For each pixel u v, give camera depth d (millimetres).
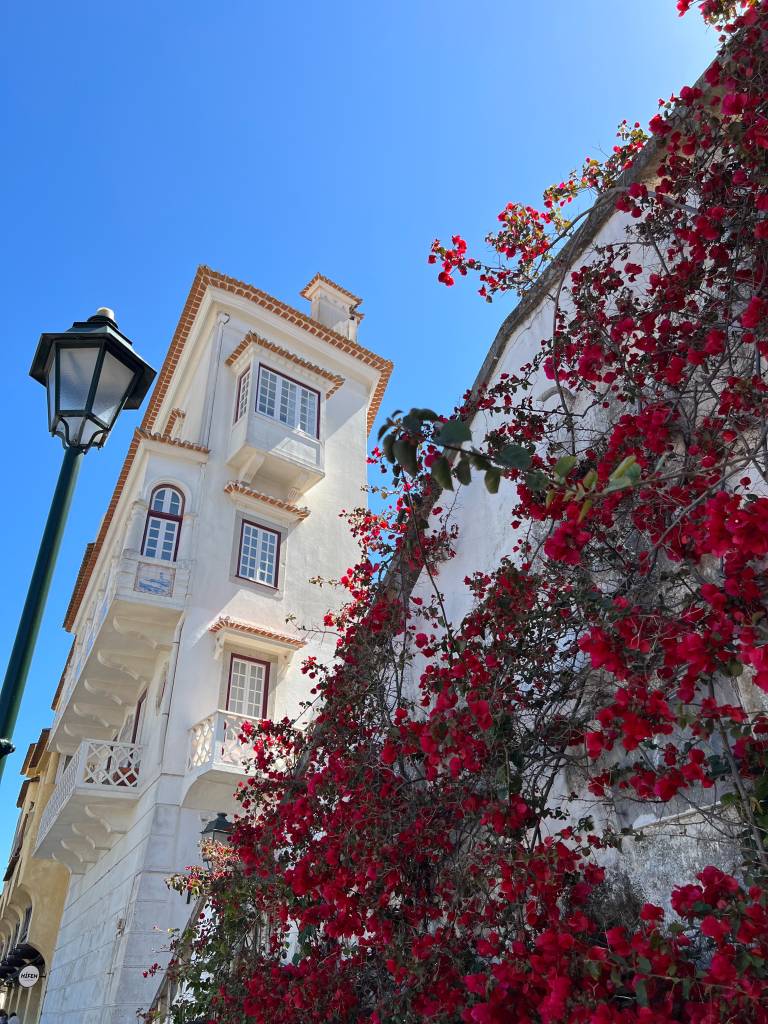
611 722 2535
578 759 3250
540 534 4160
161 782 12195
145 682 15234
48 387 4750
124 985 10680
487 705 2988
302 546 16156
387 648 4500
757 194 3023
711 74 3135
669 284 3363
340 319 21547
